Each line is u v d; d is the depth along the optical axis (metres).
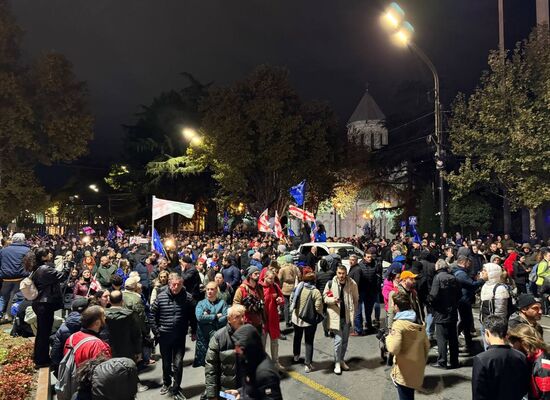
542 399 3.81
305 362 8.27
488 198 35.53
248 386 3.65
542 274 12.75
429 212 33.72
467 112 25.62
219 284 9.95
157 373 8.36
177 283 6.90
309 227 22.48
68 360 4.39
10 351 8.21
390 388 7.31
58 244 27.67
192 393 7.32
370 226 63.69
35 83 27.52
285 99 35.53
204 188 47.78
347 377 7.89
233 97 34.81
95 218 75.75
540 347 4.03
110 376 3.09
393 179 47.38
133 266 16.02
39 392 6.41
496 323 4.05
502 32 32.00
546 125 22.73
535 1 30.80
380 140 76.81
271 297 8.23
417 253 15.20
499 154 25.02
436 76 19.00
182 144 47.72
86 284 10.93
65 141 27.84
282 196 36.06
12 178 27.30
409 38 17.16
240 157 33.69
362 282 10.86
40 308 7.58
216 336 5.17
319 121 35.06
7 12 25.72
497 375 3.89
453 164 39.31
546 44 23.59
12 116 24.78
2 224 31.58
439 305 8.17
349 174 42.53
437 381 7.57
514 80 24.25
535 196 22.77
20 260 10.63
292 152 33.75
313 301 8.22
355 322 10.80
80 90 28.53
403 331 5.43
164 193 46.28
